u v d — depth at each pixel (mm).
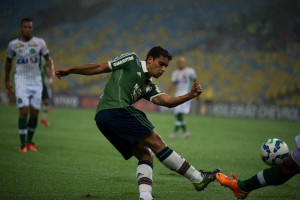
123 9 127188
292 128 66312
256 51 107250
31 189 21797
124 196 20719
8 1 127750
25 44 34656
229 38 111812
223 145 43750
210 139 49062
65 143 41469
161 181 24656
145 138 18141
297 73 99188
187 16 120625
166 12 123312
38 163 29953
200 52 110375
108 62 18656
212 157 35406
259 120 81750
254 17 113312
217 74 103812
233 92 98688
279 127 67312
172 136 50438
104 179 24828
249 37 110312
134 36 118438
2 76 104562
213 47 110938
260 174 17297
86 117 73062
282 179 16875
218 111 90938
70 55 115875
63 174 26062
